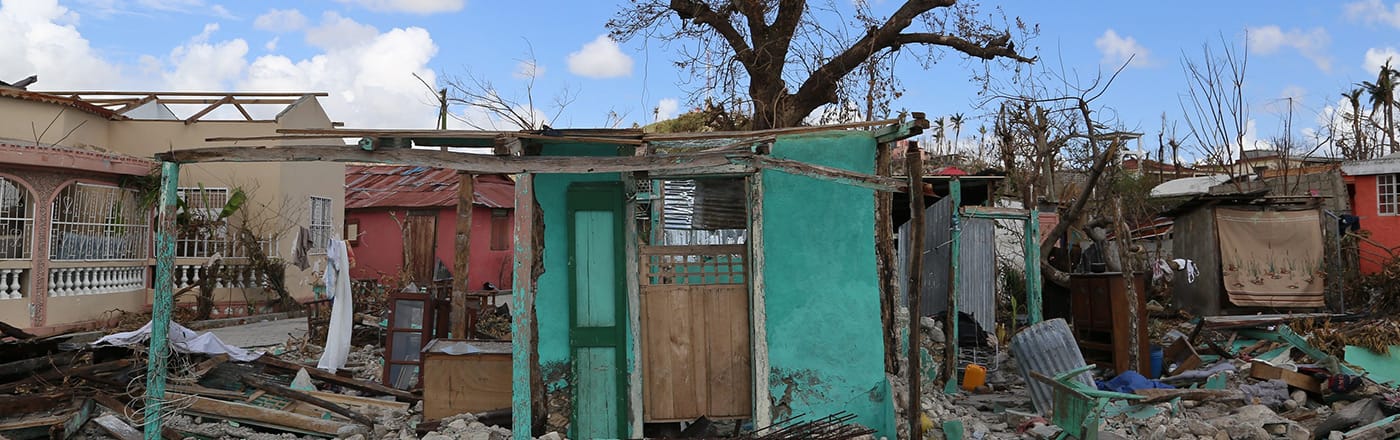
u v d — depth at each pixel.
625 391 6.88
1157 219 22.34
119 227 15.57
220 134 18.02
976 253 12.46
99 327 14.90
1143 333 10.22
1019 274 16.64
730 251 7.14
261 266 17.42
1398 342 10.70
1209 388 9.09
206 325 15.32
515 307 6.13
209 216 17.11
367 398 8.38
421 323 9.12
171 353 8.35
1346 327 12.59
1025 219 12.66
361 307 13.98
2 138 15.54
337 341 9.88
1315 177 23.20
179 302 16.69
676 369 7.04
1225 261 16.23
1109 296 10.32
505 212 24.67
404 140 6.36
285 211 18.31
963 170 16.91
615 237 6.91
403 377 9.03
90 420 7.21
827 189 7.14
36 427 6.76
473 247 23.73
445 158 6.05
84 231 14.78
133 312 15.75
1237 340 13.09
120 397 7.48
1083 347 10.76
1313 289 16.11
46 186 14.00
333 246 10.00
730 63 14.52
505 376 7.25
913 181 6.42
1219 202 16.41
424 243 23.47
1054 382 6.62
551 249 6.94
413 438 6.79
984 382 10.29
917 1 14.52
